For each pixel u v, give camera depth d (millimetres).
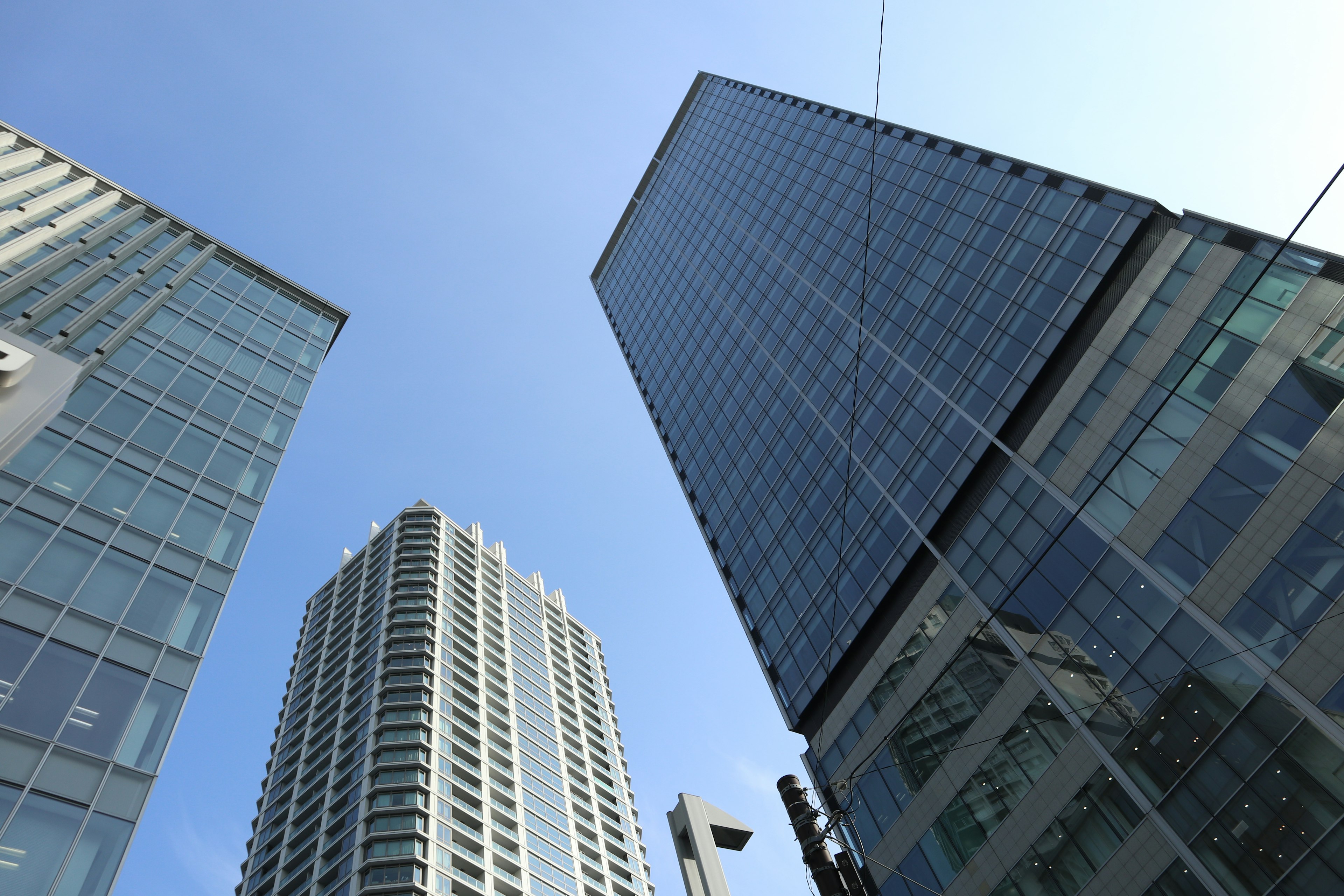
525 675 97938
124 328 37156
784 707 47312
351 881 61000
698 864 13570
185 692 23812
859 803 38188
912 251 53562
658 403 82500
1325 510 25688
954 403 43031
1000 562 36094
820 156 74062
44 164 49219
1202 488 29281
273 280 54031
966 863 31891
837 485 49969
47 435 28078
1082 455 34375
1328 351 27688
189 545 28906
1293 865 22891
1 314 32375
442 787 71062
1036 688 32156
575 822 81312
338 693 87312
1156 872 25969
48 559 24000
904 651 39375
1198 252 34188
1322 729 23406
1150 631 28922
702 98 114188
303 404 43812
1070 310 38625
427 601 96250
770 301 69125
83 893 17656
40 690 20484
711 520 64188
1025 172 47531
